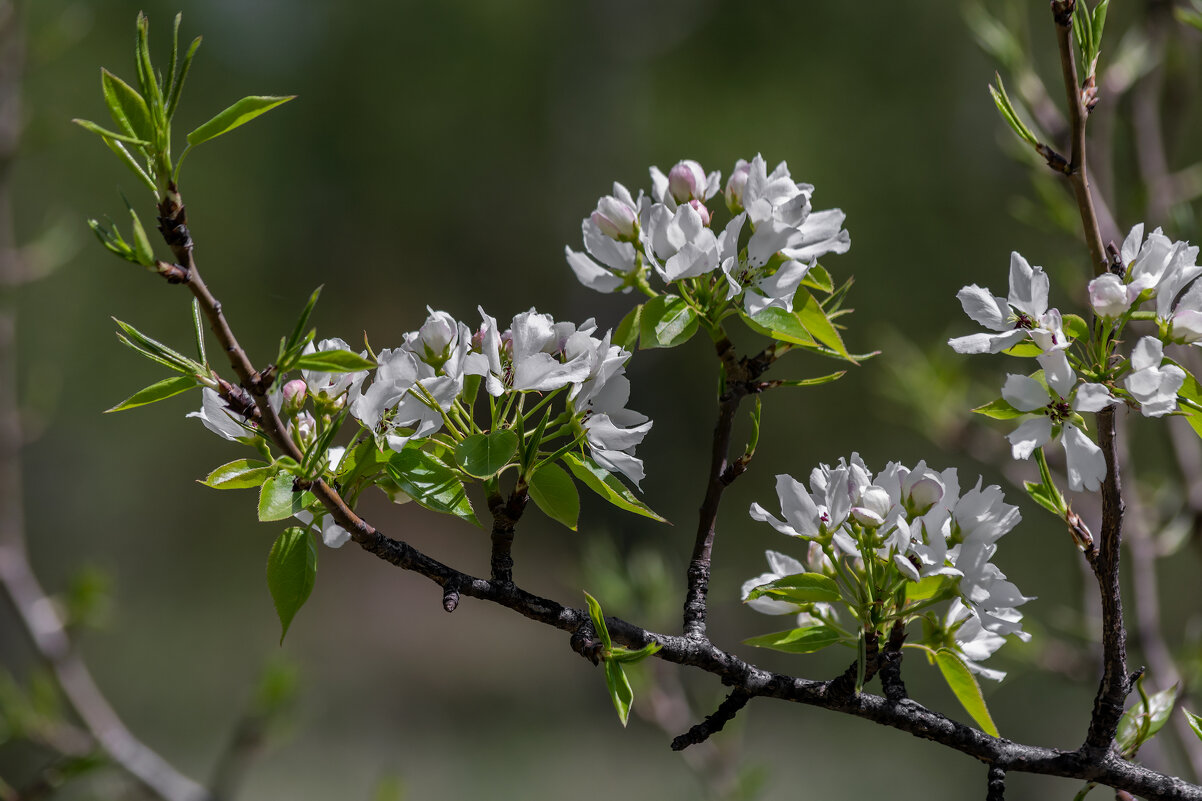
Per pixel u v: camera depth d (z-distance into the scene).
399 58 13.56
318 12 13.45
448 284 15.26
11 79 4.71
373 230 14.36
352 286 14.58
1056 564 8.75
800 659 10.19
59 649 4.00
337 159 13.70
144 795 3.83
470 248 14.95
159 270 1.25
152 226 12.29
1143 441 4.93
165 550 14.89
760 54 12.79
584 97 14.73
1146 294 1.43
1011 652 3.37
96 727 3.88
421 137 13.86
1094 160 3.34
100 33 11.45
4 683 3.85
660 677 3.94
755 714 11.60
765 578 1.69
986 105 11.56
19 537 4.17
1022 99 3.34
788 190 1.65
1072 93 1.46
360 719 13.15
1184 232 2.53
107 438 13.73
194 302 1.40
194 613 14.64
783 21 12.61
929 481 1.52
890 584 1.56
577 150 14.84
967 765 10.23
